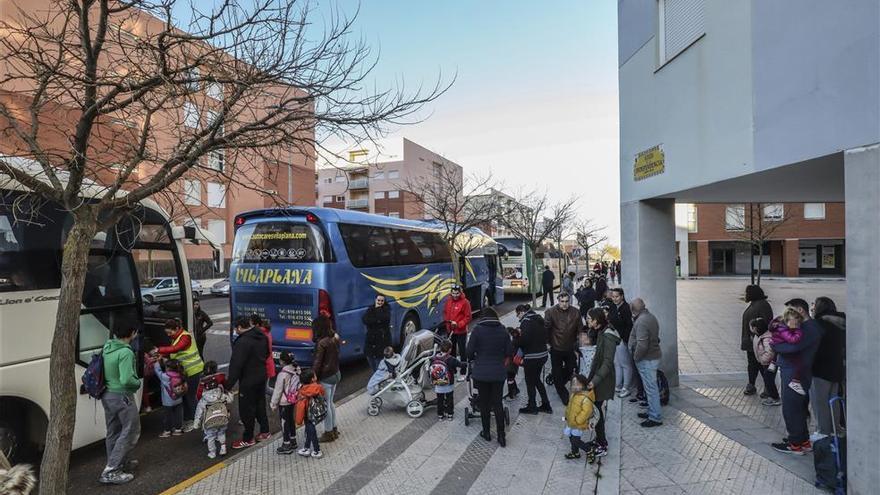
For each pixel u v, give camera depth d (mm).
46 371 4789
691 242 40062
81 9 4035
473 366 5719
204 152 3875
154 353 5934
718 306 19312
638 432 5762
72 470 5125
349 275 9008
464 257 15789
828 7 4000
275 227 8914
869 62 3641
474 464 5047
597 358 5266
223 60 4469
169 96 3936
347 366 9914
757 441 5398
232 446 5562
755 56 4910
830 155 4066
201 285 29500
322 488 4543
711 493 4289
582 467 4934
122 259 5812
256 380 5570
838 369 4824
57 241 4973
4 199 4512
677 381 7504
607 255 77750
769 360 6430
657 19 6801
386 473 4852
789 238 35938
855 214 3787
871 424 3705
